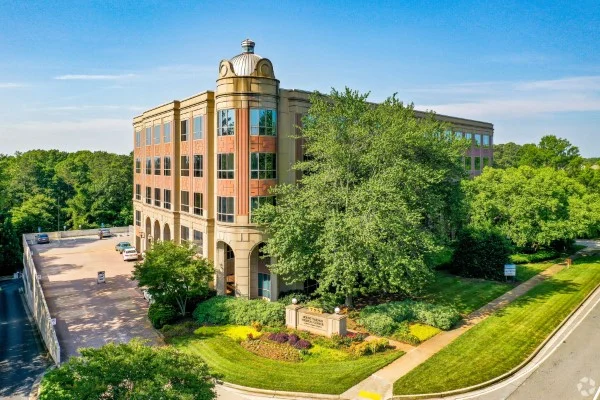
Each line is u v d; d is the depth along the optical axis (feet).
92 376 44.21
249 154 111.24
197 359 52.39
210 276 109.19
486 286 124.26
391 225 88.74
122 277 145.28
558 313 100.63
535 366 75.36
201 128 125.80
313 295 113.09
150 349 51.57
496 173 165.37
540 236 151.84
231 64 112.37
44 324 102.42
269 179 113.19
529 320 95.76
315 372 72.38
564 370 73.67
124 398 43.37
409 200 100.42
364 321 91.45
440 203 107.65
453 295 115.55
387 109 107.86
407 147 106.42
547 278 135.54
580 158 274.57
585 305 110.01
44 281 140.46
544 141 294.87
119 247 191.31
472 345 82.43
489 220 152.25
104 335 94.32
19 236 241.55
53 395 44.21
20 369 86.53
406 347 82.43
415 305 96.89
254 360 77.87
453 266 139.54
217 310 99.76
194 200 131.54
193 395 45.03
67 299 120.98
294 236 95.76
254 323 93.61
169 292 100.17
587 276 137.39
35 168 301.02
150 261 101.40
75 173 312.09
